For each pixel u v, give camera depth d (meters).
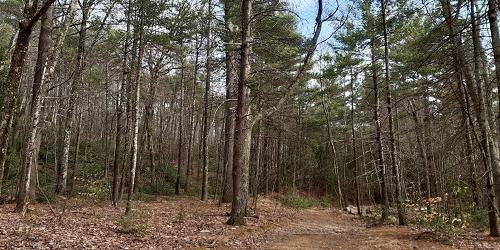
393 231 13.16
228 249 8.90
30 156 11.70
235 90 19.75
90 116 42.34
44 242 7.79
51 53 11.93
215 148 45.56
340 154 40.25
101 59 22.94
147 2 15.09
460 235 11.83
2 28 20.56
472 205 12.79
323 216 23.14
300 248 9.65
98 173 24.12
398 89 18.81
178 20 18.12
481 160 12.29
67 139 20.23
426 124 14.10
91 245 7.93
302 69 13.76
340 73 23.09
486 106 11.76
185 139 41.09
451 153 13.55
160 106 40.38
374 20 16.38
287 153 42.66
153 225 11.45
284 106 24.92
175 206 18.83
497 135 11.39
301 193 39.12
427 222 11.65
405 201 16.22
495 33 9.92
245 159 13.08
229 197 21.62
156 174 30.81
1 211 12.56
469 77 11.43
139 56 14.80
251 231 11.77
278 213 19.47
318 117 36.94
